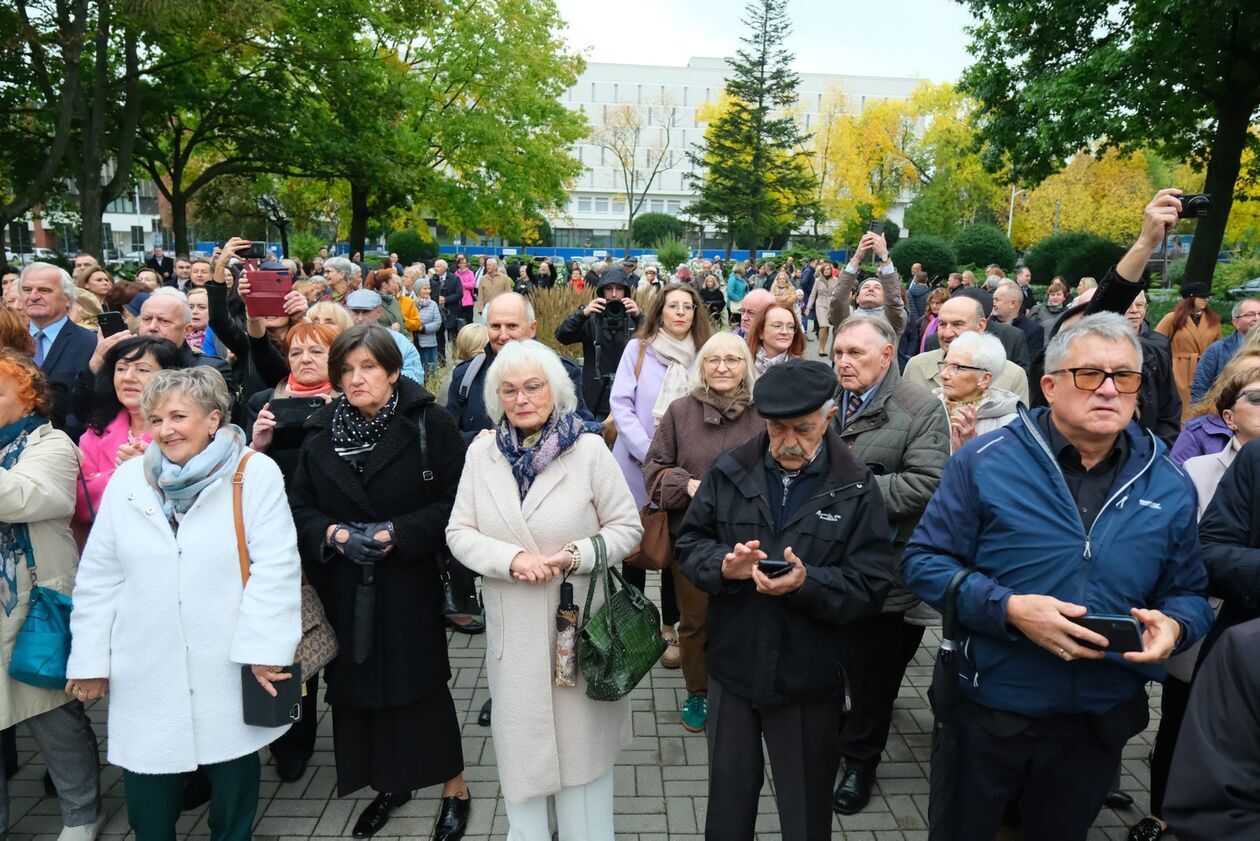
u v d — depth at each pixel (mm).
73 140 19516
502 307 4340
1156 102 16281
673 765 3605
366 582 2885
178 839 3119
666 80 83688
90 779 3059
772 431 2545
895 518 3162
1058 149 17531
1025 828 2451
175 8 15539
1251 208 25781
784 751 2553
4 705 2768
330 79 22219
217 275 4070
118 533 2619
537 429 2840
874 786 3471
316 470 2967
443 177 27766
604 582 2754
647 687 4316
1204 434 3289
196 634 2598
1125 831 3186
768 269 25844
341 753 3039
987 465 2307
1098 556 2135
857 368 3215
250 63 21469
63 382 4309
